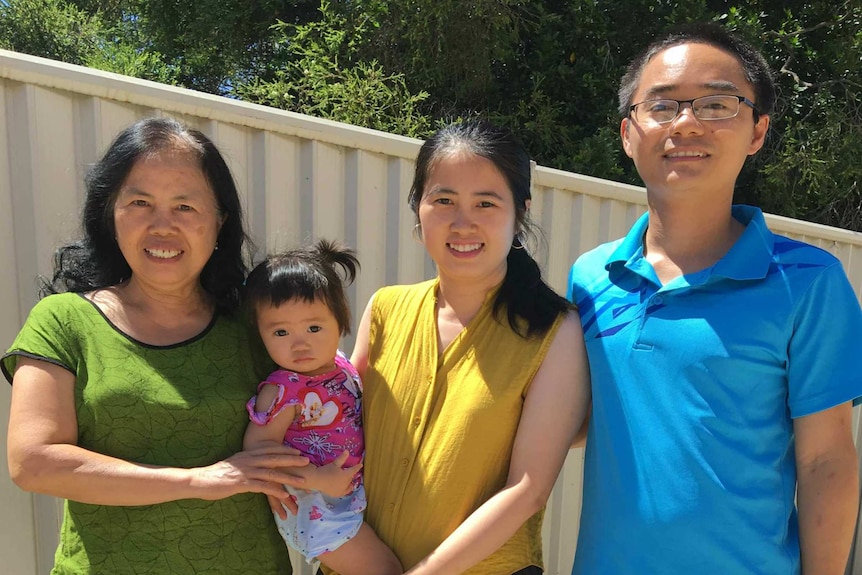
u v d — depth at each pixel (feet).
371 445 5.24
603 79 18.31
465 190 4.92
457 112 17.98
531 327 4.97
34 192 5.92
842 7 19.45
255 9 21.99
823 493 4.46
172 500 4.57
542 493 4.77
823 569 4.52
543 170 8.99
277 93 15.76
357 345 5.92
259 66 22.71
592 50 18.57
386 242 8.10
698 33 4.87
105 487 4.39
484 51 17.48
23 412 4.42
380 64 17.81
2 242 5.87
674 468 4.55
